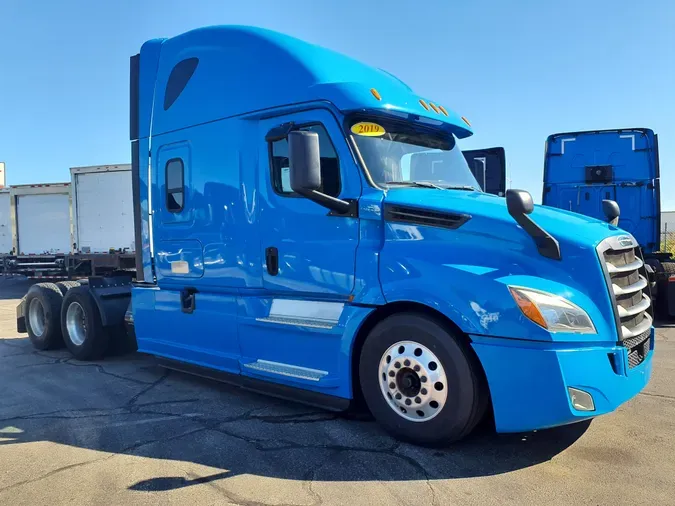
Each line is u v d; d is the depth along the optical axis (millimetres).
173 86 5746
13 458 4016
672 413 4750
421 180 4770
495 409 3609
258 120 4949
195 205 5484
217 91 5266
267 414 4906
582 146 11344
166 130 5793
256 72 4957
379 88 4523
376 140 4535
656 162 10922
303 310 4617
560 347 3486
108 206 19016
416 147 4855
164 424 4691
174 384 6047
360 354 4336
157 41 6137
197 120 5441
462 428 3775
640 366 4004
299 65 4707
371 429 4445
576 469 3658
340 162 4375
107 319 7004
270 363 4859
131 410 5109
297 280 4641
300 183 3969
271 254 4828
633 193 11047
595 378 3537
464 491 3371
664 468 3668
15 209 21266
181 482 3559
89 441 4324
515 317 3506
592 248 3658
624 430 4340
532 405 3504
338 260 4355
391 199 4137
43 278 20469
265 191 4879
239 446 4148
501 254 3740
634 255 4293
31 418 4914
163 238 5902
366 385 4227
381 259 4086
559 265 3670
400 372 4016
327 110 4445
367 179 4285
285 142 4730
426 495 3324
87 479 3639
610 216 5195
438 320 3854
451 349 3766
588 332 3545
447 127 5156
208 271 5375
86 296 7195
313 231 4539
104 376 6473
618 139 11148
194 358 5668
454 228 3885
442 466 3719
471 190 4938
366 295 4148
